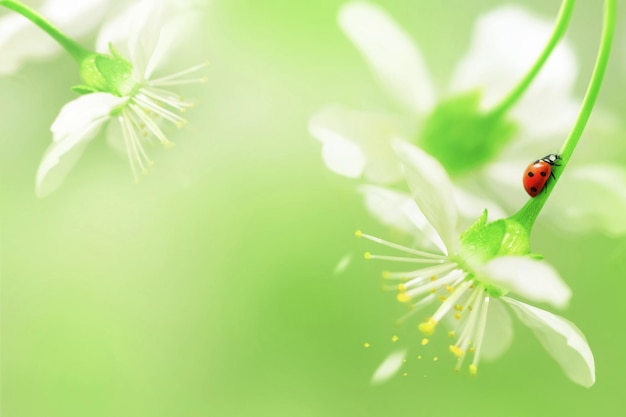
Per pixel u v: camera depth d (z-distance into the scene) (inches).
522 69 11.2
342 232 14.8
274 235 15.0
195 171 15.0
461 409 14.4
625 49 12.8
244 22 13.6
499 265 10.5
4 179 15.2
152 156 14.9
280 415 14.8
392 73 11.2
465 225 11.1
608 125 11.3
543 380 14.2
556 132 11.2
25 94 14.2
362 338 14.7
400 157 10.5
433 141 11.1
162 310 15.7
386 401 14.6
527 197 11.2
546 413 14.2
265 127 14.6
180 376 15.7
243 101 14.3
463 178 11.2
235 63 13.9
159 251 15.6
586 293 13.9
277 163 14.8
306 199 14.9
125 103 11.6
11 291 16.0
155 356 15.8
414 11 13.1
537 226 13.6
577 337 10.5
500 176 11.2
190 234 15.5
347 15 11.3
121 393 15.6
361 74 13.4
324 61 13.6
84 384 15.8
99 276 16.0
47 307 15.9
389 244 11.0
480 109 11.2
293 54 13.7
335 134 11.1
